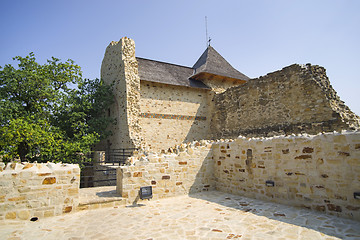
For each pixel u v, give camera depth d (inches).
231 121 555.8
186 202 231.5
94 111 581.3
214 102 620.7
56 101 499.5
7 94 453.4
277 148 220.8
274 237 137.2
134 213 194.7
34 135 403.5
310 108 381.7
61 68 552.7
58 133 469.7
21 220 170.6
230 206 212.7
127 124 481.7
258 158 239.5
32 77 466.6
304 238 134.1
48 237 143.5
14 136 398.6
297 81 407.2
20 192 173.0
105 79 648.4
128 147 470.3
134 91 510.3
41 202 180.5
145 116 534.6
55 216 185.0
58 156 440.5
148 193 234.1
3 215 164.9
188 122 602.2
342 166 170.7
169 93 583.2
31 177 178.4
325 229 146.7
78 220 176.4
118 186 242.4
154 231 151.8
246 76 722.2
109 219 178.5
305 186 195.2
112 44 612.4
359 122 358.3
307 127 383.6
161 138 549.0
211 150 301.4
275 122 444.8
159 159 252.2
